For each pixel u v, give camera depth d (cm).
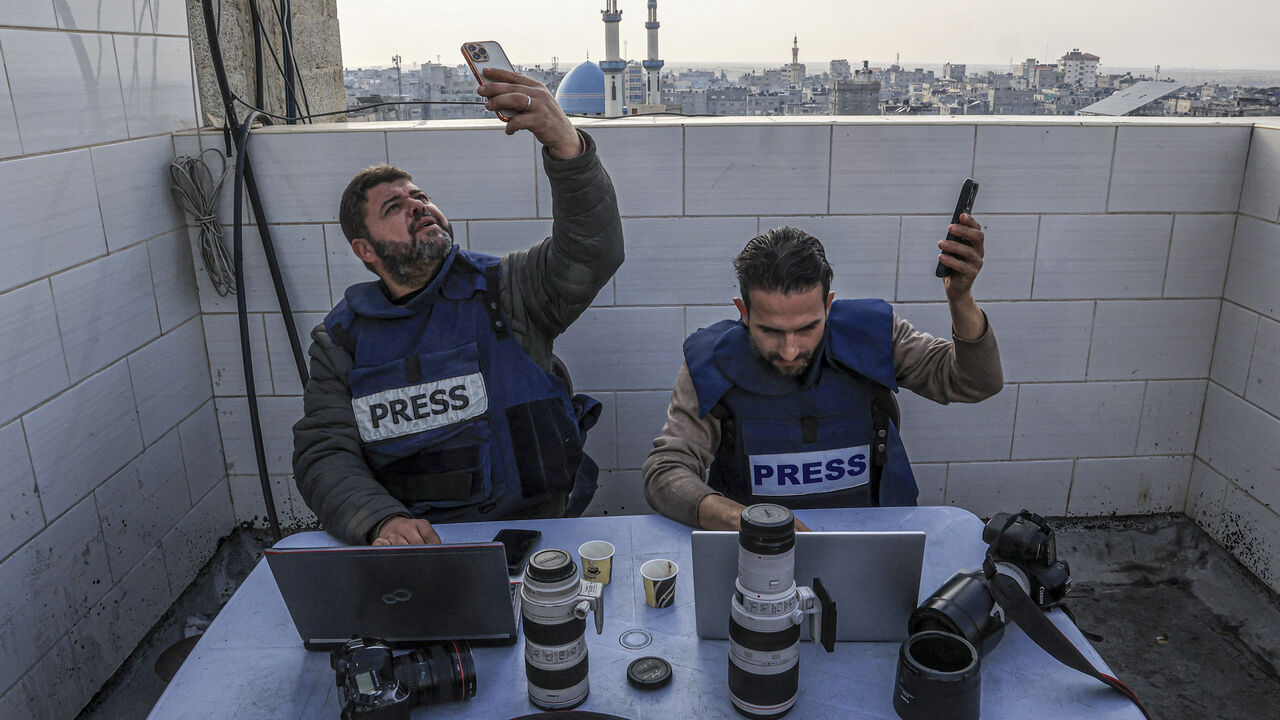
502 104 163
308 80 351
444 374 180
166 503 256
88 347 219
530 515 191
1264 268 253
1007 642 128
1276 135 245
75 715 214
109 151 227
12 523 192
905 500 180
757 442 173
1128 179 260
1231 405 271
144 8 244
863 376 171
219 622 139
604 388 276
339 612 126
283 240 264
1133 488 295
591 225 179
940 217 262
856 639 128
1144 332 277
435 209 189
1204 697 217
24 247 196
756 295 151
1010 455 289
